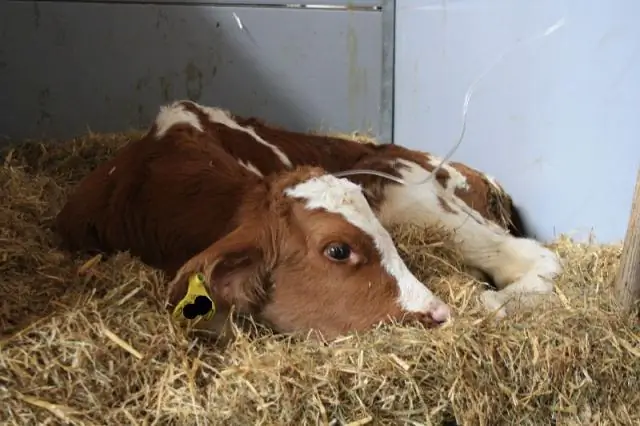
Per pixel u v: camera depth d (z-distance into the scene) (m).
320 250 0.93
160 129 1.16
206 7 1.76
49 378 0.79
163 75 1.79
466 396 0.86
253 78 1.84
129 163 1.10
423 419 0.84
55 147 1.62
